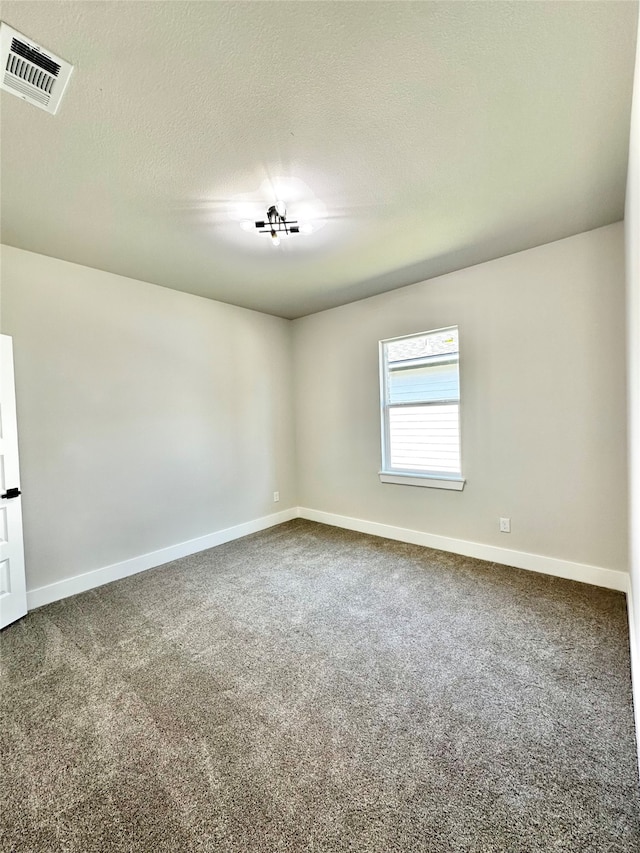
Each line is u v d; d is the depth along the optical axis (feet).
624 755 4.46
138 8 3.51
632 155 4.88
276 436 14.57
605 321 8.34
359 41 3.88
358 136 5.25
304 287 11.35
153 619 7.84
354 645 6.77
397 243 8.58
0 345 7.77
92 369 9.58
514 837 3.61
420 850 3.53
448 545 11.12
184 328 11.63
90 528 9.50
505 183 6.48
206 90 4.39
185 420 11.64
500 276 9.70
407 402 12.06
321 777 4.28
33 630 7.50
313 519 14.90
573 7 3.62
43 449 8.73
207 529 12.20
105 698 5.60
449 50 4.02
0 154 5.35
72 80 4.19
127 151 5.38
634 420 5.72
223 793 4.12
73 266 9.24
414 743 4.71
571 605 7.82
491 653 6.41
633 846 3.50
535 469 9.43
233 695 5.63
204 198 6.59
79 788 4.22
